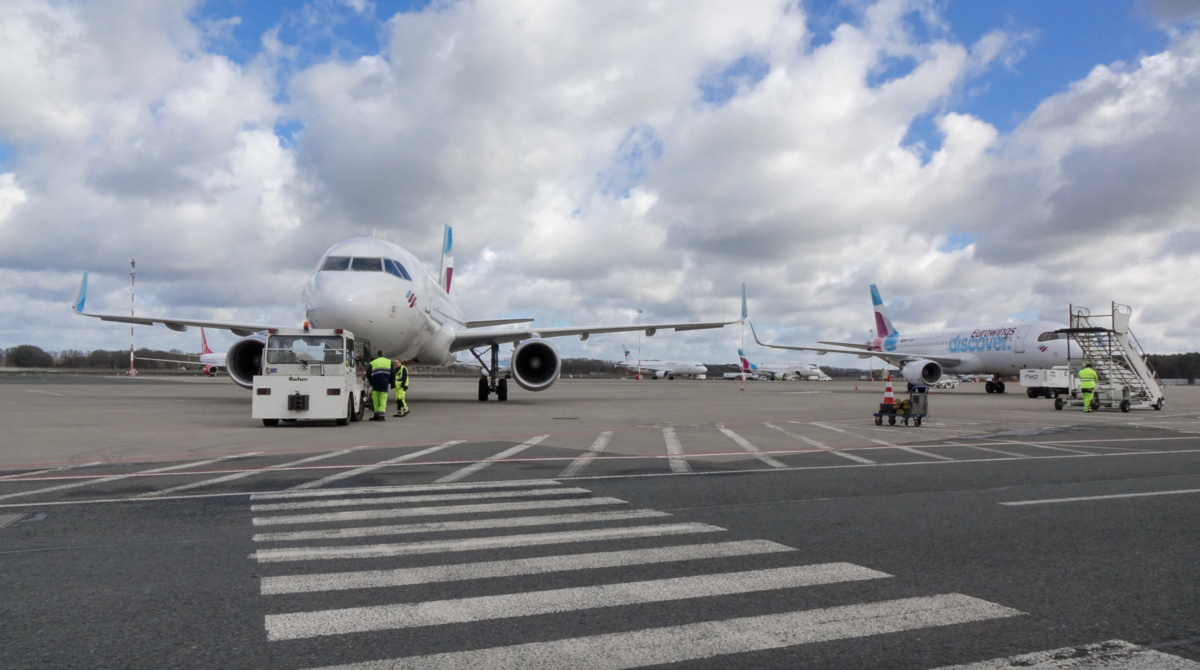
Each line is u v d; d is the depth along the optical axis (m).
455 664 3.17
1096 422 18.70
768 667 3.18
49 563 4.76
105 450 11.19
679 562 4.89
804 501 7.22
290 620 3.71
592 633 3.56
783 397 33.41
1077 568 4.82
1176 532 5.91
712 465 9.91
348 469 9.26
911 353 46.38
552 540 5.50
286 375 14.95
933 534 5.79
